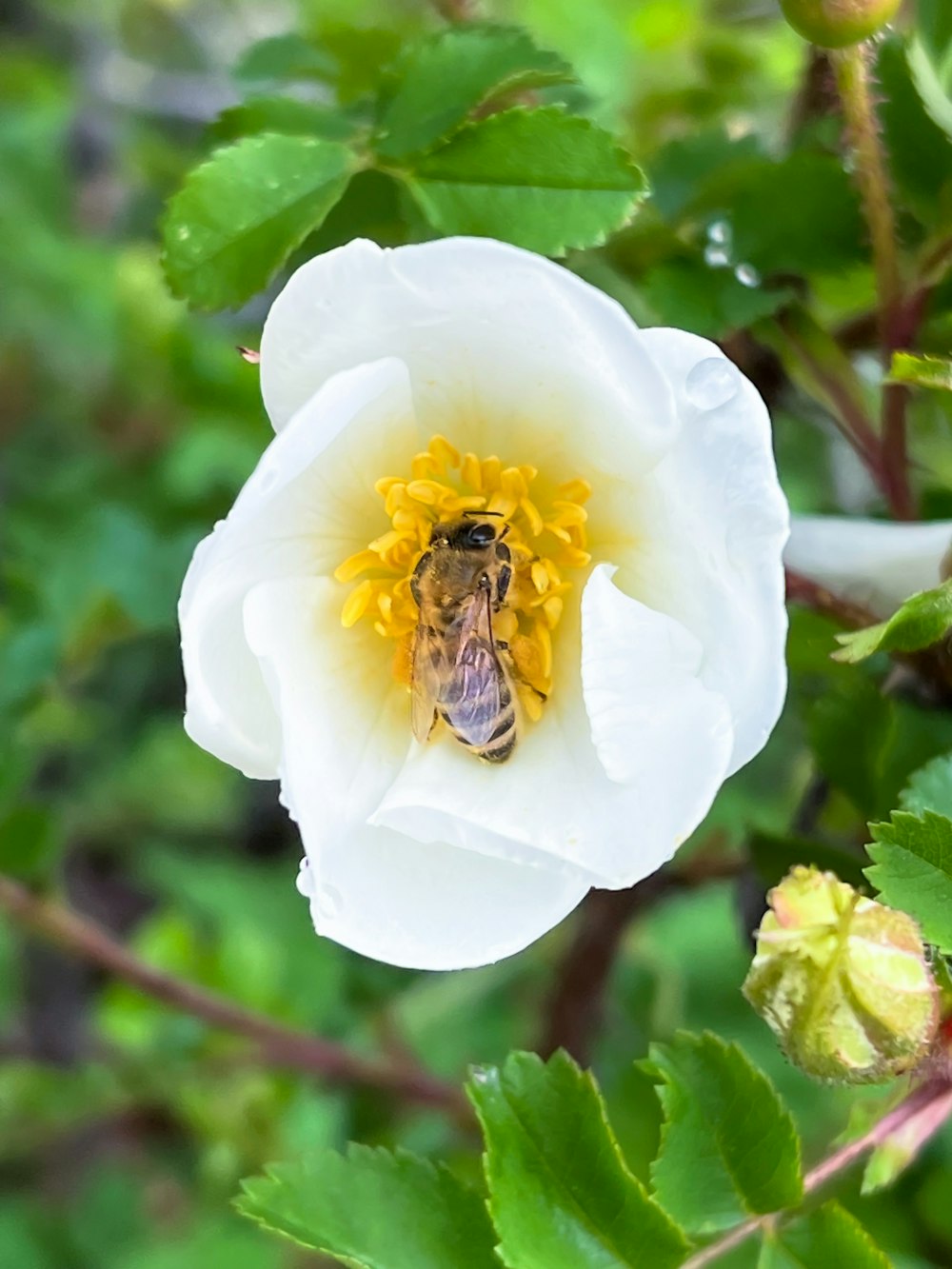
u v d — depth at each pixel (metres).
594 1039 0.21
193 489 0.24
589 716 0.15
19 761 0.20
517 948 0.16
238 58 0.19
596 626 0.15
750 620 0.15
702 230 0.17
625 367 0.15
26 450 0.31
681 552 0.16
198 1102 0.23
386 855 0.16
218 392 0.23
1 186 0.29
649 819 0.15
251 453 0.24
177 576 0.23
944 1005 0.15
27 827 0.20
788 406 0.18
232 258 0.16
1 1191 0.29
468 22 0.18
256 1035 0.21
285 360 0.15
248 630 0.16
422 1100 0.21
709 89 0.21
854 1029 0.15
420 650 0.16
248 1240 0.23
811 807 0.18
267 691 0.16
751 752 0.15
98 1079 0.24
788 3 0.16
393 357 0.16
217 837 0.36
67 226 0.30
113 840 0.35
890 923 0.15
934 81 0.17
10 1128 0.24
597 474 0.16
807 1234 0.15
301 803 0.15
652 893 0.20
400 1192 0.15
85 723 0.29
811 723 0.17
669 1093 0.15
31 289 0.29
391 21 0.21
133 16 0.37
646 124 0.21
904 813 0.15
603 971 0.20
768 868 0.17
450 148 0.16
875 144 0.16
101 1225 0.28
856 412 0.17
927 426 0.19
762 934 0.15
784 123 0.19
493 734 0.16
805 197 0.17
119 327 0.26
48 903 0.20
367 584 0.16
